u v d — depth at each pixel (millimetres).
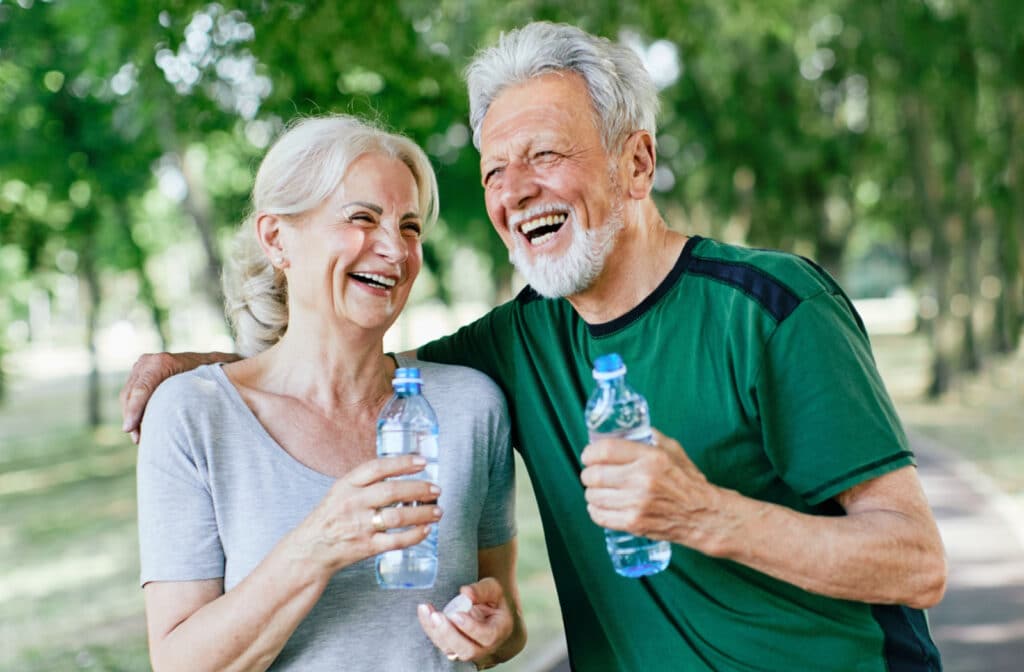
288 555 2023
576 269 2398
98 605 7785
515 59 2436
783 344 2289
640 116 2473
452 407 2473
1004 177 19734
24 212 17406
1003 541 8734
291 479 2254
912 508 2193
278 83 6852
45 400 33938
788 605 2314
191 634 2094
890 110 20562
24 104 11961
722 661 2346
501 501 2562
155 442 2238
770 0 12242
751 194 22031
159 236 26062
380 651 2229
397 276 2318
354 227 2279
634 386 2459
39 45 11266
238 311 2611
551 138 2381
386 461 1979
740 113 19469
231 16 6738
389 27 7105
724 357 2361
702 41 10945
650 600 2391
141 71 7262
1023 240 21578
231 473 2242
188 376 2340
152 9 6746
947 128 19828
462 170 12859
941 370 20094
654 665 2408
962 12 16125
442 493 2391
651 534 2025
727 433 2369
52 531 11391
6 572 9258
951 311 20016
